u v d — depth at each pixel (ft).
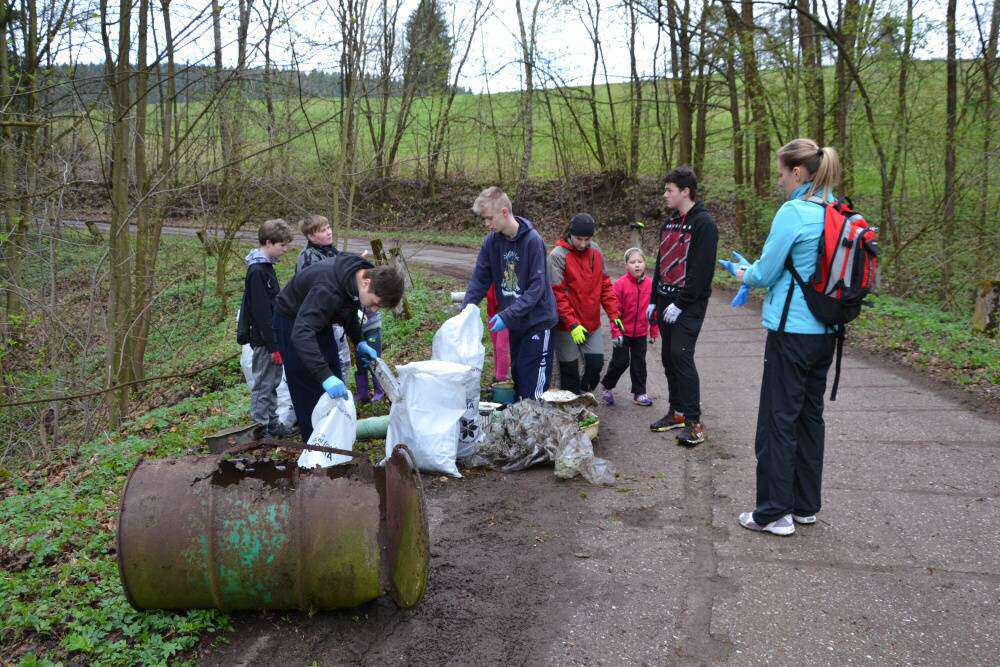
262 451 17.93
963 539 12.53
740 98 66.13
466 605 10.98
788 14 50.70
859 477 15.58
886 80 47.26
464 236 88.38
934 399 21.71
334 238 37.19
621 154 87.61
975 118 43.62
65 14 28.25
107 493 15.78
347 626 10.46
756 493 14.66
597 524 13.67
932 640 9.77
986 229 43.93
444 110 91.04
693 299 17.22
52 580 11.81
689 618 10.52
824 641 9.84
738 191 59.67
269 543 9.79
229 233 49.90
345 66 35.76
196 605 10.26
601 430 19.51
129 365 31.24
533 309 17.65
